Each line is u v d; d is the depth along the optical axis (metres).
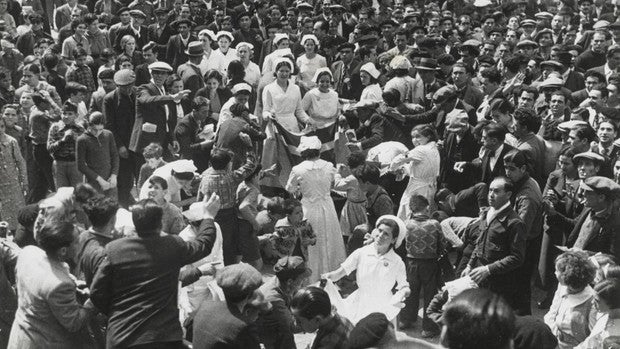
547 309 10.02
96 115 11.83
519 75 13.96
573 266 7.12
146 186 8.51
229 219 9.94
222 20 19.22
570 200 9.57
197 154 12.76
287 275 7.36
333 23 20.55
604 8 21.06
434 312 7.70
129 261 6.16
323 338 6.23
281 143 13.20
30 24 19.92
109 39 19.67
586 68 16.39
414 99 14.25
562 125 10.57
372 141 12.47
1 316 7.22
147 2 21.98
